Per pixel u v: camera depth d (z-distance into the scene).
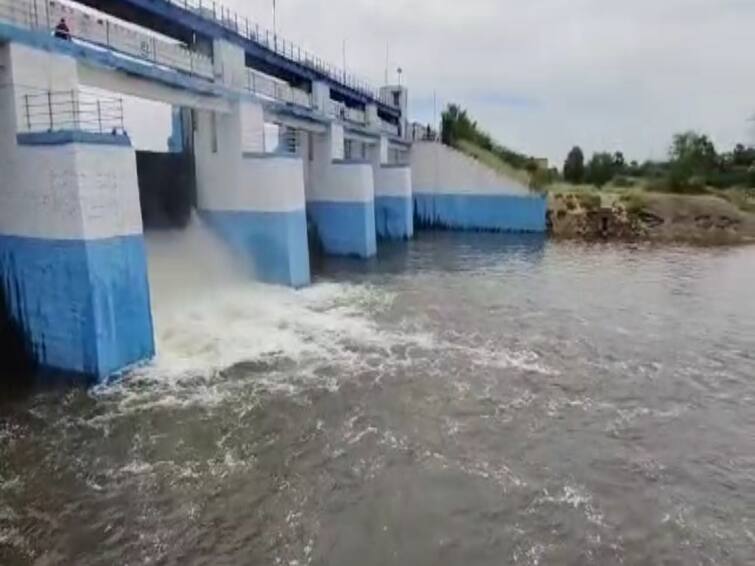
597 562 10.29
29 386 16.95
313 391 17.14
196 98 26.62
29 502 11.66
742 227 58.72
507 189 57.62
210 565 10.07
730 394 17.64
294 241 29.55
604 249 48.44
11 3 18.09
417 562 10.23
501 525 11.25
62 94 17.94
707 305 28.83
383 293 30.16
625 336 23.25
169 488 12.23
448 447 14.13
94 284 16.64
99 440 14.06
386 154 55.59
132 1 25.44
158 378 17.73
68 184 16.20
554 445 14.33
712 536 11.06
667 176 75.38
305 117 37.66
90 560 10.12
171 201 29.61
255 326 23.41
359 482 12.62
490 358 20.27
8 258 17.58
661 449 14.27
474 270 37.47
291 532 10.98
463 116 75.00
